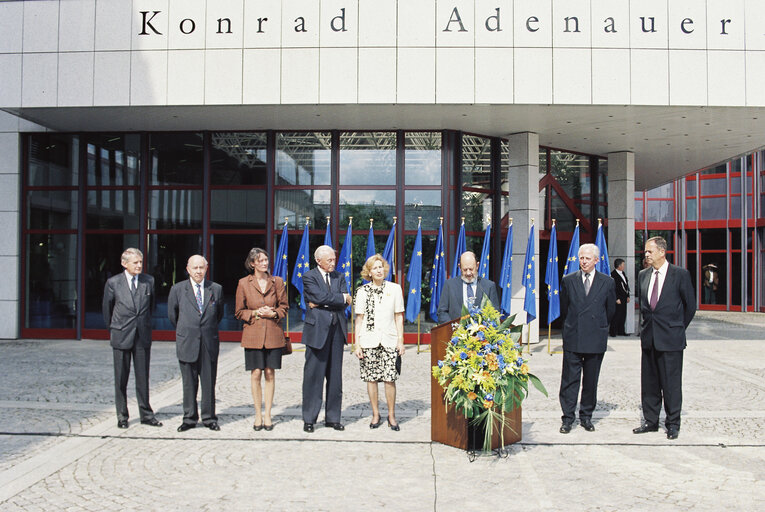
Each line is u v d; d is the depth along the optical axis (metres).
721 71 11.34
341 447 5.79
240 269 13.92
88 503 4.37
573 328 6.35
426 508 4.30
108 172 14.16
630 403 7.73
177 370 10.07
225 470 5.11
